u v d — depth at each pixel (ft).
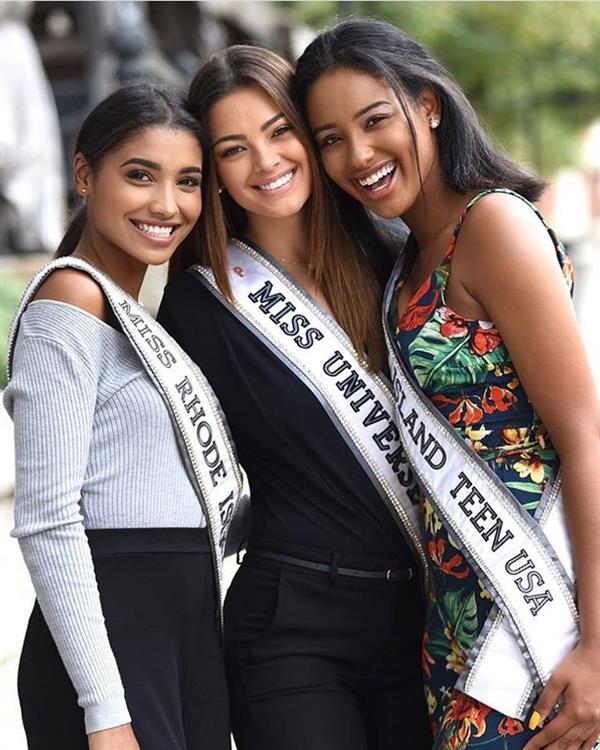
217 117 11.59
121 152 10.91
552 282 10.61
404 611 11.91
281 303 11.94
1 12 36.55
